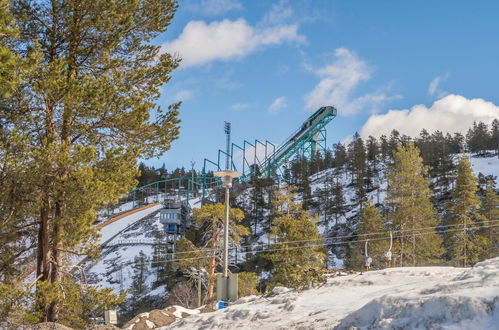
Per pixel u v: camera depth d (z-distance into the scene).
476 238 53.22
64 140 14.51
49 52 16.09
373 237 53.94
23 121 14.54
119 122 15.21
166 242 80.94
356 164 115.19
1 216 13.66
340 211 92.38
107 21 15.73
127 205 146.38
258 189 94.38
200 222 41.12
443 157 105.06
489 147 134.25
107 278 79.19
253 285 36.94
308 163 131.88
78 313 14.67
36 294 13.34
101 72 16.77
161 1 17.33
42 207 14.49
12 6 15.19
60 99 14.02
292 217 49.31
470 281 6.30
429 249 49.72
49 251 14.53
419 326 5.22
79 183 13.31
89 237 14.27
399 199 52.44
